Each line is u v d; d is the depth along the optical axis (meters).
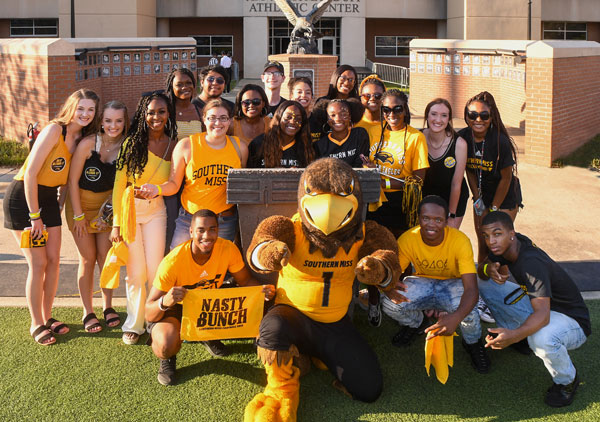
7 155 11.60
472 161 5.23
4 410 3.62
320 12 16.19
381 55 32.16
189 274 3.95
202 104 5.73
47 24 31.05
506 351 4.48
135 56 16.50
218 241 4.05
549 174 10.55
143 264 4.51
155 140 4.56
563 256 6.39
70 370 4.11
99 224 4.61
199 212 3.82
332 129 4.77
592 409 3.67
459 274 4.21
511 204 5.35
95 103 4.45
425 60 18.81
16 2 30.34
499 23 27.53
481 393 3.88
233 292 3.89
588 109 12.42
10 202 4.40
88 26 27.38
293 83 5.72
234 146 4.44
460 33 28.16
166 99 4.46
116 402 3.73
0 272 5.90
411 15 30.56
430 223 4.01
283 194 4.17
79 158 4.48
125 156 4.38
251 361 4.29
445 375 3.75
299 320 3.74
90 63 14.09
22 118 12.59
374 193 4.07
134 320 4.49
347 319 3.92
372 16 30.44
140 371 4.11
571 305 3.90
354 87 5.96
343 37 30.28
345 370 3.70
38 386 3.89
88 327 4.69
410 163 4.83
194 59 19.95
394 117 4.76
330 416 3.62
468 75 17.55
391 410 3.69
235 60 31.95
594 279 5.71
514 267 3.89
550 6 30.97
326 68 15.73
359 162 4.73
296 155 4.58
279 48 31.31
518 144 13.06
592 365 4.16
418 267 4.27
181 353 4.39
